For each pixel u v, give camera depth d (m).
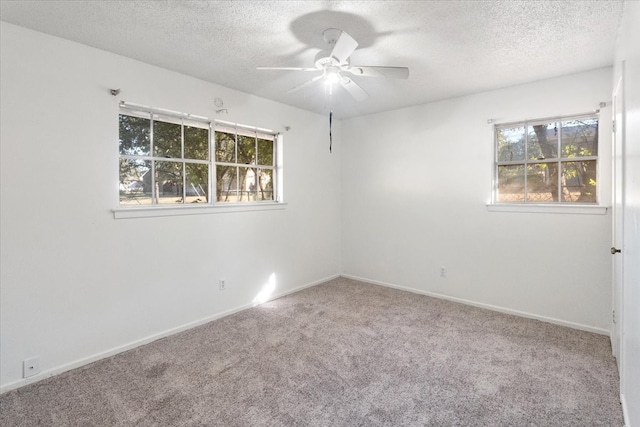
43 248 2.26
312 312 3.48
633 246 1.54
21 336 2.18
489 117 3.49
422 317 3.33
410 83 3.25
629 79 1.70
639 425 1.32
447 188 3.83
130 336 2.71
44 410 1.94
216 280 3.34
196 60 2.71
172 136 3.02
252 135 3.74
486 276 3.58
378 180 4.47
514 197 3.44
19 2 1.89
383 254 4.46
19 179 2.16
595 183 3.00
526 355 2.54
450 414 1.88
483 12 1.99
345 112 4.41
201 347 2.71
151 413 1.90
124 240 2.67
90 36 2.30
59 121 2.31
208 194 3.31
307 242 4.38
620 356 2.11
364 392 2.09
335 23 2.12
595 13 1.99
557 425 1.78
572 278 3.06
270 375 2.29
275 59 2.70
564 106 3.05
